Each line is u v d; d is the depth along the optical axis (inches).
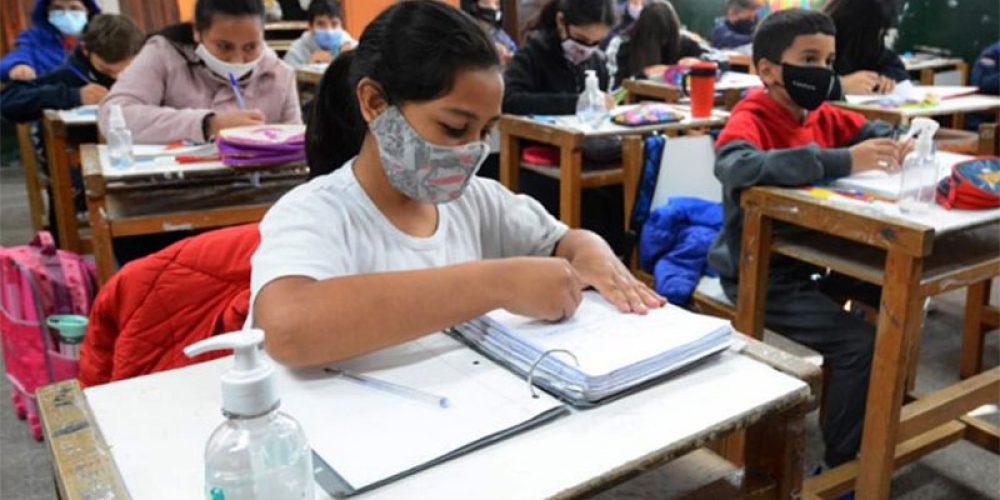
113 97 93.0
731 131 73.8
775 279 71.7
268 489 22.2
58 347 80.6
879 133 83.4
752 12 210.2
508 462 26.8
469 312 33.7
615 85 156.6
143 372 43.7
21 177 210.4
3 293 80.5
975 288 88.8
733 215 72.9
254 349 22.5
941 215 57.9
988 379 69.1
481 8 175.5
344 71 42.7
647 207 91.9
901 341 57.8
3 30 199.3
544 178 112.8
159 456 27.0
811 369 33.1
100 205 72.4
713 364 33.9
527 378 32.2
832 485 63.4
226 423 23.0
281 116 102.3
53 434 28.0
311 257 34.0
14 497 72.4
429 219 41.5
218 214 75.5
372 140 38.3
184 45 97.0
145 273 43.3
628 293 38.4
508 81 120.2
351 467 26.0
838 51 123.8
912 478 74.0
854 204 60.7
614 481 26.4
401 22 35.3
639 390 31.5
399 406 30.0
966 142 107.1
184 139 88.6
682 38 168.9
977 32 206.2
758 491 33.9
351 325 31.7
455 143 36.2
